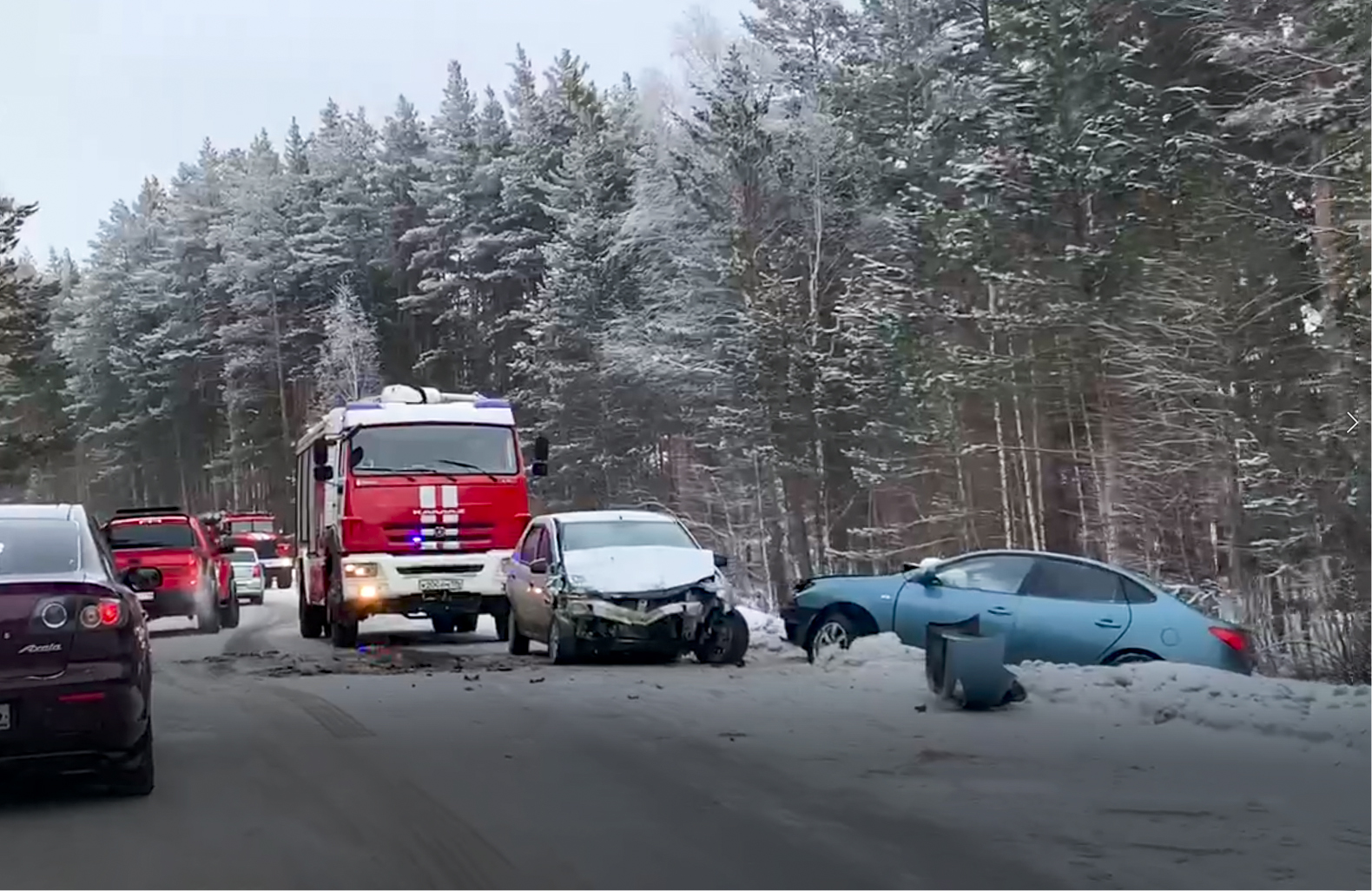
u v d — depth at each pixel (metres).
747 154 41.31
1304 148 26.36
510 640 18.00
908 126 38.75
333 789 8.29
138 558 23.25
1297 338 25.39
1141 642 13.02
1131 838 7.04
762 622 20.14
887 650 14.16
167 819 7.54
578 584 15.68
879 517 39.62
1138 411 28.42
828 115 41.09
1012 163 30.11
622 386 46.25
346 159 73.50
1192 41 28.95
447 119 63.91
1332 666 17.08
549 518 17.53
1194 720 10.45
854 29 43.09
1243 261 25.12
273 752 9.60
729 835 7.11
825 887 6.19
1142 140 28.08
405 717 11.20
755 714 11.17
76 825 7.41
